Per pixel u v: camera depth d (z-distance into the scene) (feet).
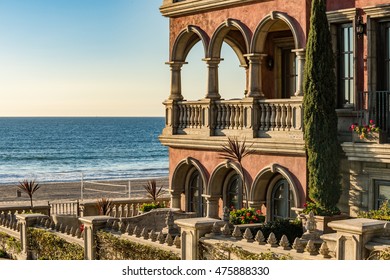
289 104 79.00
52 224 81.25
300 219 74.18
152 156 465.88
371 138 70.95
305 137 73.92
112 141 595.06
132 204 105.81
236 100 85.92
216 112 89.81
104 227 73.05
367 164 73.56
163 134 97.19
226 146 86.53
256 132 83.41
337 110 75.82
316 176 72.90
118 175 339.57
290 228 72.64
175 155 96.53
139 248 66.95
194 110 92.73
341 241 49.90
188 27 93.09
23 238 83.41
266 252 55.77
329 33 73.46
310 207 72.90
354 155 72.23
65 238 77.56
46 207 104.06
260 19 82.99
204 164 91.45
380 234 49.49
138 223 83.82
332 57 73.51
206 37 90.48
